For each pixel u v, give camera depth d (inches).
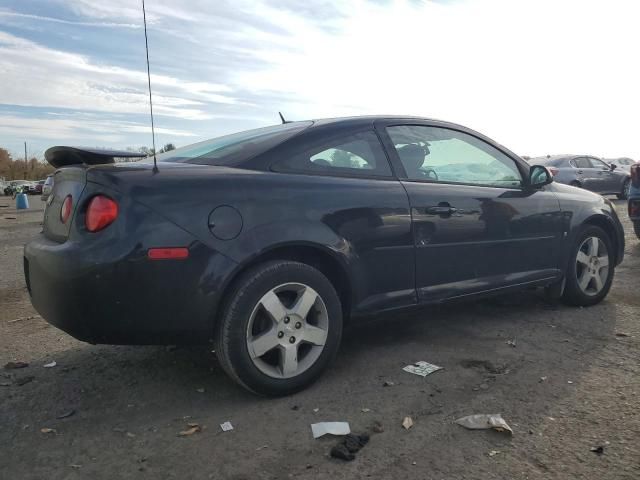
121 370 139.9
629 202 313.3
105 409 117.6
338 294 134.8
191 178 113.0
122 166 114.8
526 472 90.2
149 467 94.7
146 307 107.0
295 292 122.7
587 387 122.2
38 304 117.5
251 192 117.0
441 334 161.8
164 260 106.6
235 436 104.3
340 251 126.0
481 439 100.9
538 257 170.9
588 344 150.8
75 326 107.7
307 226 121.0
